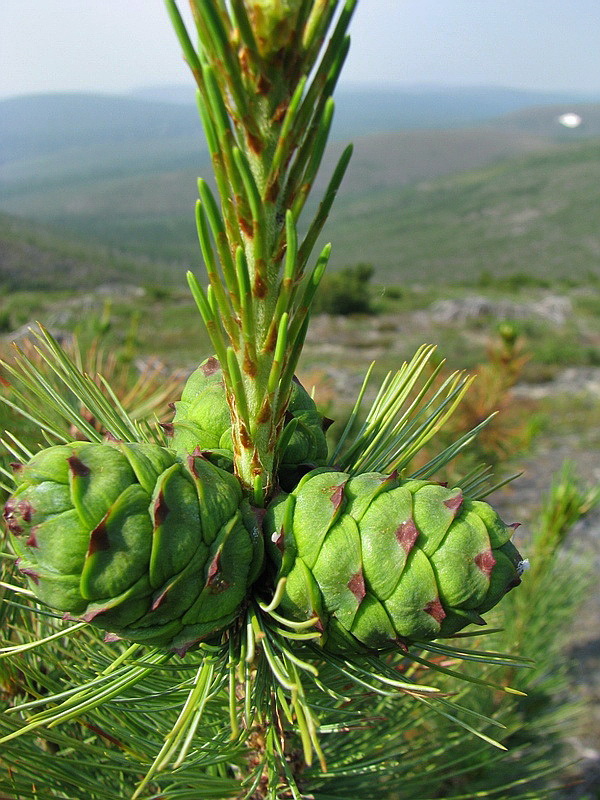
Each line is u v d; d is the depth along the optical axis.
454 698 0.21
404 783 0.17
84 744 0.14
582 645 0.65
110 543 0.11
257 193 0.10
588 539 0.82
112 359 0.29
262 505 0.13
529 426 0.44
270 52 0.10
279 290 0.12
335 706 0.16
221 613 0.12
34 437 0.22
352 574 0.12
